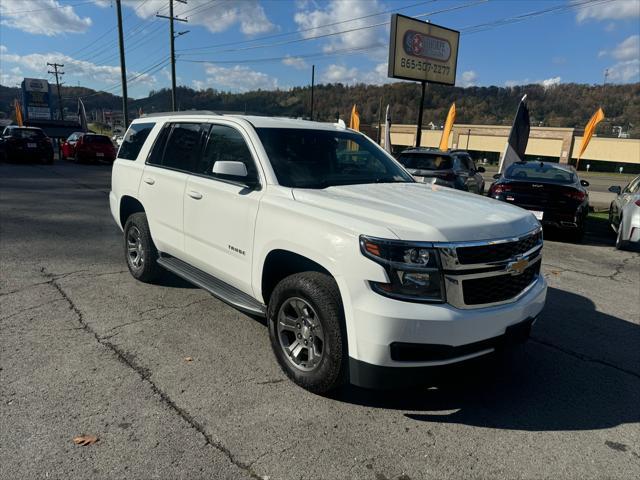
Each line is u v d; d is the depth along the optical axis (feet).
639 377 12.48
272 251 11.50
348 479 8.20
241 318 15.06
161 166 16.31
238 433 9.31
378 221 9.70
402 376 9.30
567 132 196.75
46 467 8.13
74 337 13.25
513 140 48.03
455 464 8.73
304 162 13.07
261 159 12.45
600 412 10.72
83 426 9.29
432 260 9.20
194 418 9.74
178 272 15.10
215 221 13.35
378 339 9.08
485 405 10.82
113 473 8.07
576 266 24.43
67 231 26.84
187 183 14.56
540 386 11.81
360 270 9.29
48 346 12.64
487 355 9.98
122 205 18.74
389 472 8.43
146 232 17.17
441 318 9.04
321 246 10.02
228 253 13.03
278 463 8.52
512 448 9.28
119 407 10.00
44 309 15.17
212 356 12.48
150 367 11.77
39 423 9.32
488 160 219.00
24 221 29.07
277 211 11.32
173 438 9.06
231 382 11.21
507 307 10.06
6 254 21.45
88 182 51.55
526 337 10.92
